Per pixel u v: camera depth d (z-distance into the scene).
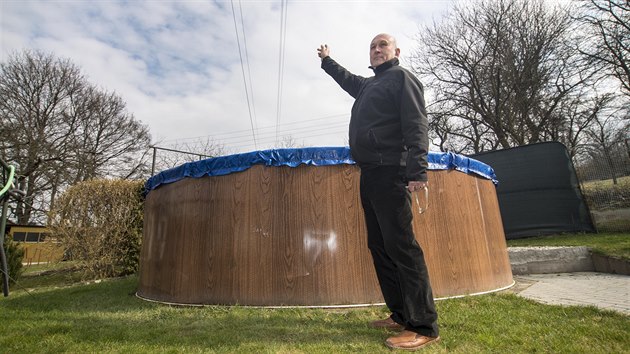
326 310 3.42
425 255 3.86
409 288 2.32
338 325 2.84
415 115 2.30
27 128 17.92
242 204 3.94
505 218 9.38
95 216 7.74
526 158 9.39
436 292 3.82
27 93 19.42
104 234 7.65
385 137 2.42
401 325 2.64
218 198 4.08
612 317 2.85
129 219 7.93
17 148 16.05
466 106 16.08
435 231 4.00
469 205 4.45
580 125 14.58
